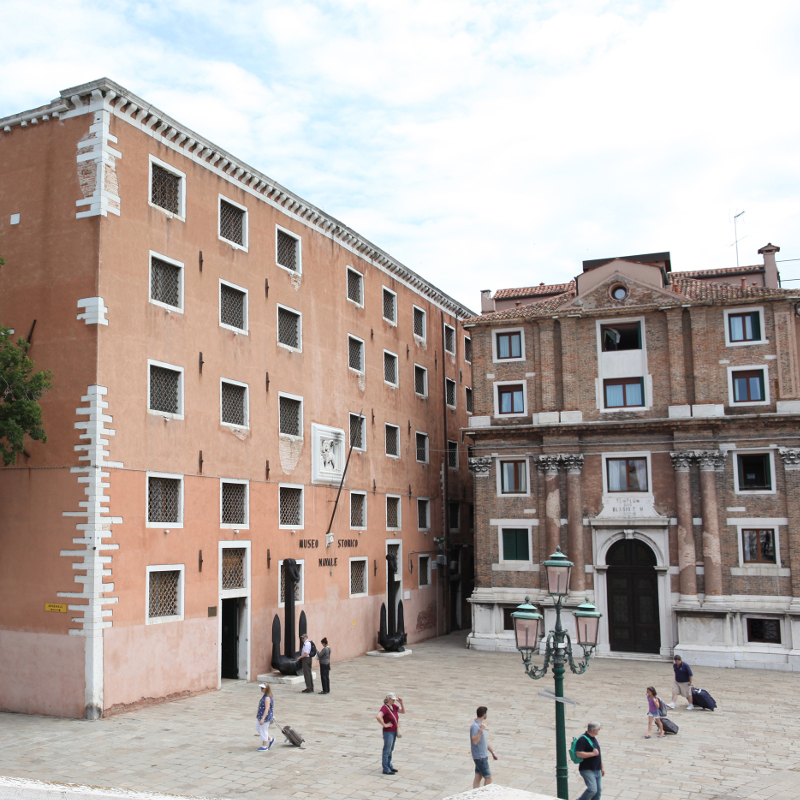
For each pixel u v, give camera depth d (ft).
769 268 138.10
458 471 165.17
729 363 122.21
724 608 115.65
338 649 114.83
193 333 91.25
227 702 82.94
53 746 64.18
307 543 109.09
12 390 73.67
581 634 51.57
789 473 117.08
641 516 123.54
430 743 68.23
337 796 54.03
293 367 109.60
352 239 127.95
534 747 67.82
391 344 139.95
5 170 85.76
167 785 54.75
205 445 91.20
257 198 105.40
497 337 136.26
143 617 80.02
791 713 83.56
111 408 78.89
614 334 130.31
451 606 157.07
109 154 81.92
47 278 81.51
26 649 76.89
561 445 127.54
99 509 76.07
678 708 85.61
